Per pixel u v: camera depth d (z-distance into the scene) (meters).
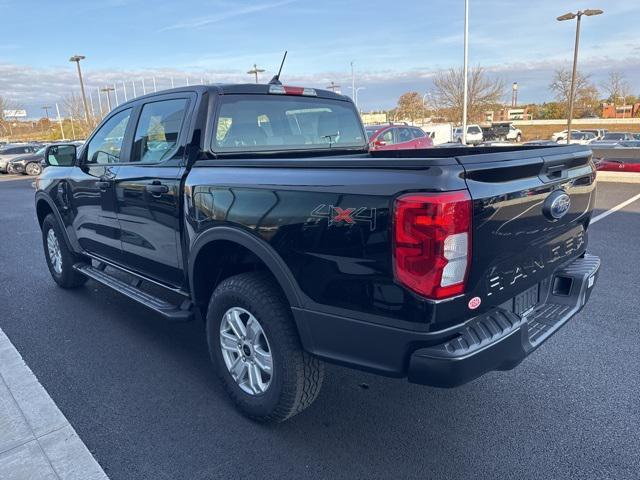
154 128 3.73
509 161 2.40
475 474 2.59
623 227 8.26
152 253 3.78
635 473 2.56
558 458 2.69
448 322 2.26
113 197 4.07
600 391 3.32
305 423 3.05
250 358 3.01
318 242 2.45
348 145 4.54
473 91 42.62
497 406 3.19
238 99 3.58
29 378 3.59
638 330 4.23
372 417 3.11
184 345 4.17
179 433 2.96
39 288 5.71
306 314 2.57
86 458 2.71
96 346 4.16
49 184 5.18
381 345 2.35
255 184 2.75
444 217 2.10
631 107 60.81
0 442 2.86
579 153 3.03
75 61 40.28
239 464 2.70
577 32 26.45
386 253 2.23
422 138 15.51
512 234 2.45
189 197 3.20
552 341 4.06
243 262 3.15
